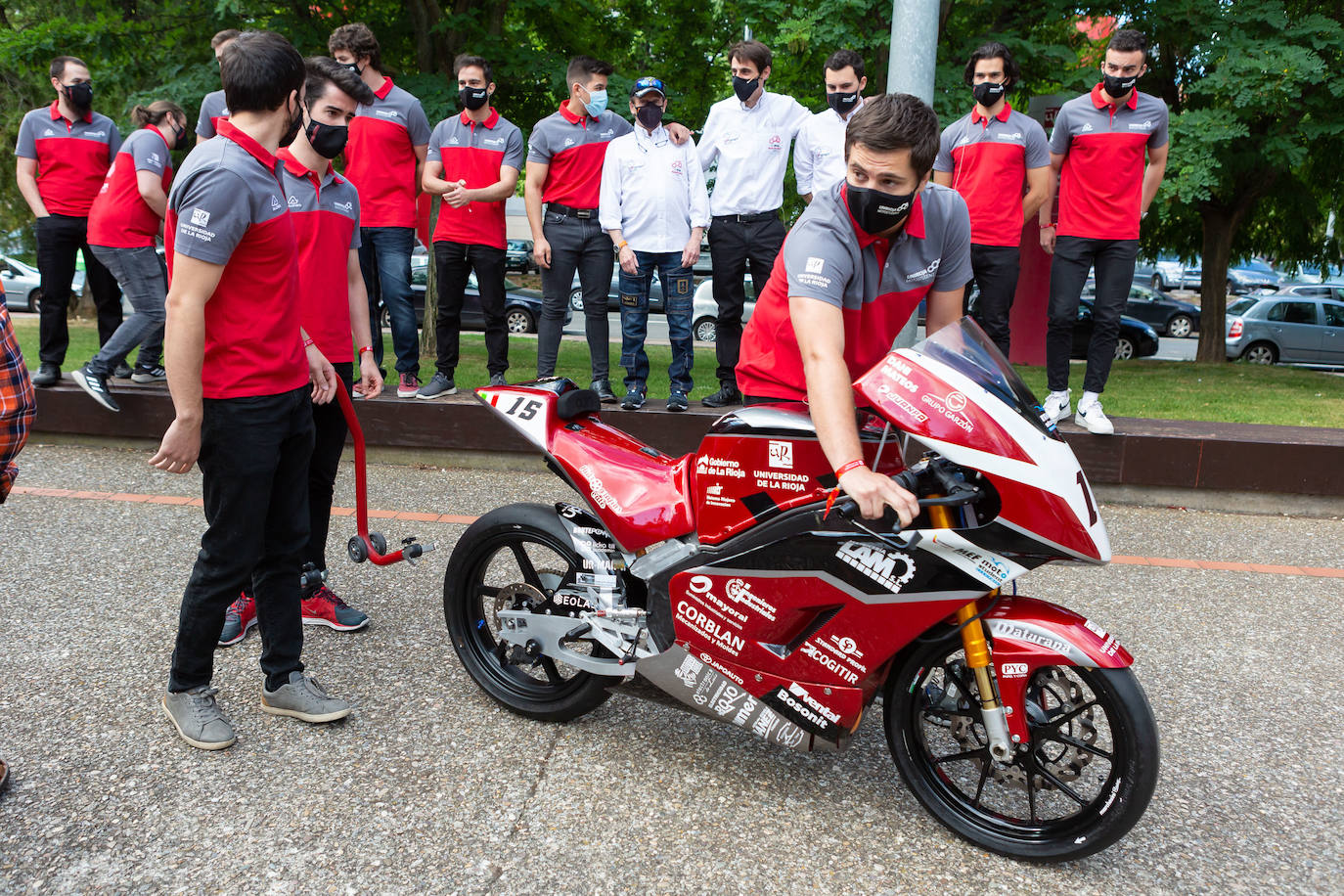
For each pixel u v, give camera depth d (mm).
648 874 2369
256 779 2719
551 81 9297
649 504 2787
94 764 2762
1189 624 4004
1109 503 5688
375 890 2275
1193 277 35031
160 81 9133
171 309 2551
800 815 2641
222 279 2674
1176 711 3283
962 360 2309
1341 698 3393
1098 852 2436
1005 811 2717
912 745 2586
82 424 6301
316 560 3730
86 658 3400
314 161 3512
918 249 2510
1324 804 2766
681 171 5805
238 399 2732
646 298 5945
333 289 3594
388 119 6098
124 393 6195
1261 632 3938
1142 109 5395
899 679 2557
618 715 3178
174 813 2543
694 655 2703
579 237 5977
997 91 5531
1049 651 2312
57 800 2584
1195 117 9289
